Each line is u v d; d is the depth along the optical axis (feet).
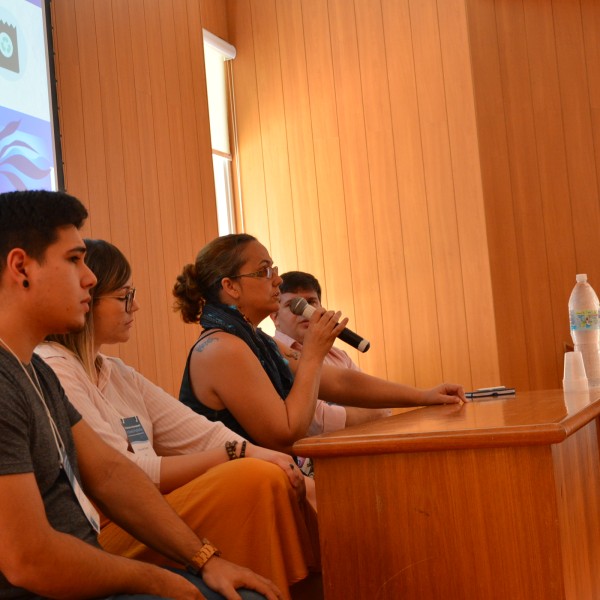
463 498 5.57
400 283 22.26
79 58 16.30
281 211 23.58
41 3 15.20
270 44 23.80
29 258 4.63
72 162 15.80
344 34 23.04
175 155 19.10
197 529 6.00
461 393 8.96
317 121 23.29
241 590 5.28
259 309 8.30
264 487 6.02
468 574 5.56
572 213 21.56
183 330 18.81
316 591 6.68
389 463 5.75
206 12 23.20
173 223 18.75
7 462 4.26
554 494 5.38
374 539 5.78
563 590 5.36
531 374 21.30
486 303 21.43
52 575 4.29
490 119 21.76
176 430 7.23
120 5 17.69
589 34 21.68
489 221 21.54
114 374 7.07
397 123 22.44
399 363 22.16
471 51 21.75
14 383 4.46
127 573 4.62
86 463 5.34
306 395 7.61
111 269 6.76
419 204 22.15
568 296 21.48
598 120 21.56
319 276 23.11
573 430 5.54
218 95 23.90
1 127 13.88
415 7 22.30
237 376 7.59
